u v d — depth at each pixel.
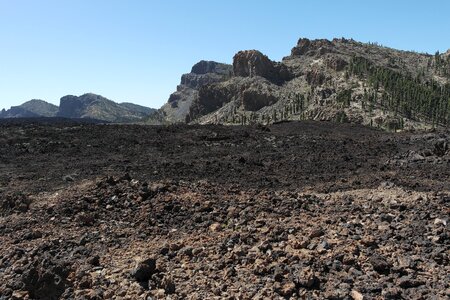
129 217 11.14
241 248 8.47
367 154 22.23
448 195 12.09
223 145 26.19
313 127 35.84
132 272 7.79
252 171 18.52
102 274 7.95
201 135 29.00
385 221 10.04
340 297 6.74
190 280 7.56
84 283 7.60
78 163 20.39
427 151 20.56
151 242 9.48
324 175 17.47
